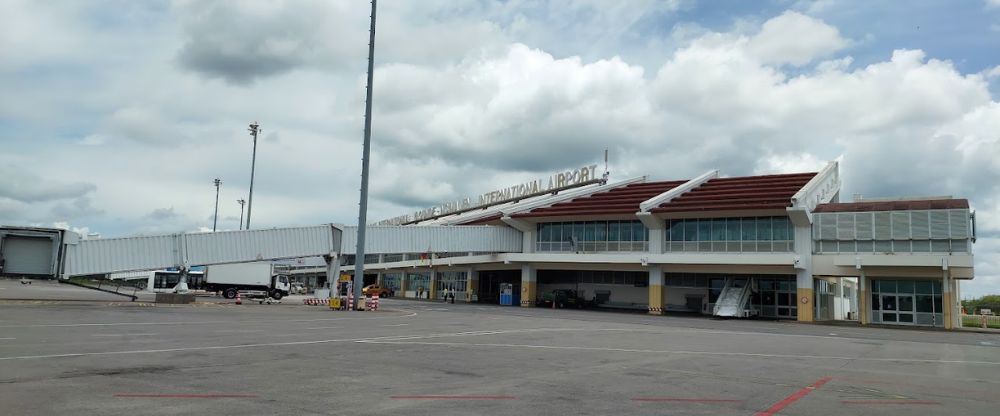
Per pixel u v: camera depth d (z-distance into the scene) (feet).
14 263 126.52
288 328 76.79
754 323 134.82
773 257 151.33
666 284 186.19
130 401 29.27
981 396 38.17
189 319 86.69
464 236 190.39
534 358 52.06
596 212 178.50
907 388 40.88
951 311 137.08
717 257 158.30
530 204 201.36
